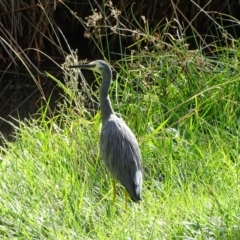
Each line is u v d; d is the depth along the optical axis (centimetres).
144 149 1020
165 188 931
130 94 1172
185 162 991
